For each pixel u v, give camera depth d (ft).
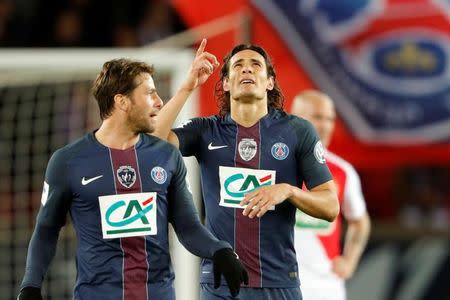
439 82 71.97
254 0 72.84
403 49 72.13
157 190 47.42
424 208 88.94
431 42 71.87
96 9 107.45
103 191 47.01
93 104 84.74
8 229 88.28
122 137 47.83
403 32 72.13
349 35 72.33
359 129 72.79
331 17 72.28
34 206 88.38
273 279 51.08
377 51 72.23
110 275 46.57
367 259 80.28
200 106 71.15
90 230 47.06
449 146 72.23
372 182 91.09
